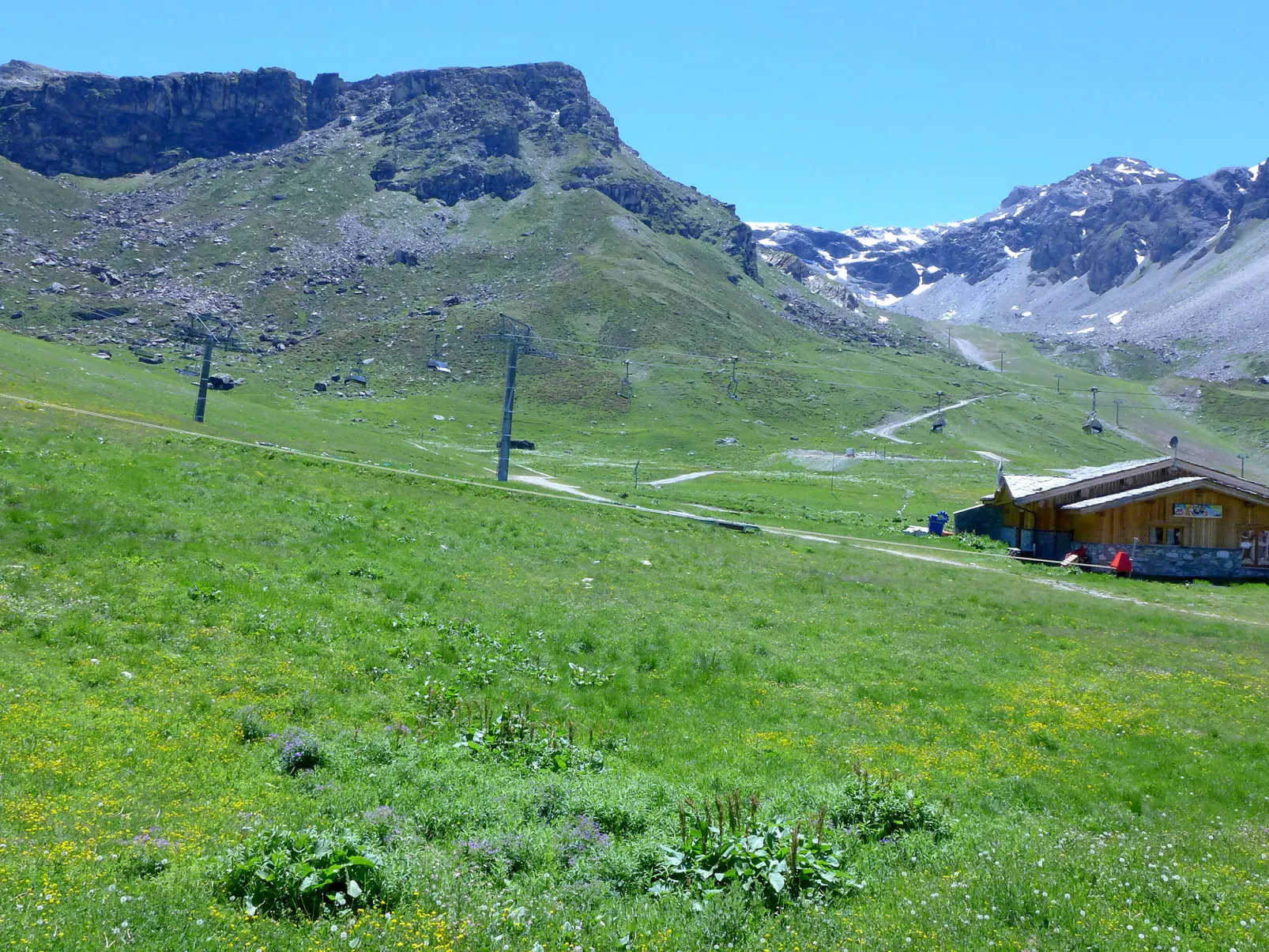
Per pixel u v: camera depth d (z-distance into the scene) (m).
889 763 18.17
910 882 11.59
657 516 56.69
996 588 43.62
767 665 25.02
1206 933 9.91
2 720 14.70
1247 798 17.66
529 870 11.66
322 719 17.44
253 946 8.80
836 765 17.81
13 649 18.12
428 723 18.16
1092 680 25.94
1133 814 16.61
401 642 23.03
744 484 129.25
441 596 28.17
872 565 48.34
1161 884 11.29
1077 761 19.27
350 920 9.57
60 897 9.30
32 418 41.75
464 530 38.91
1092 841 13.80
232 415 88.62
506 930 9.61
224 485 37.00
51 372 71.94
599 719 19.89
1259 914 10.47
